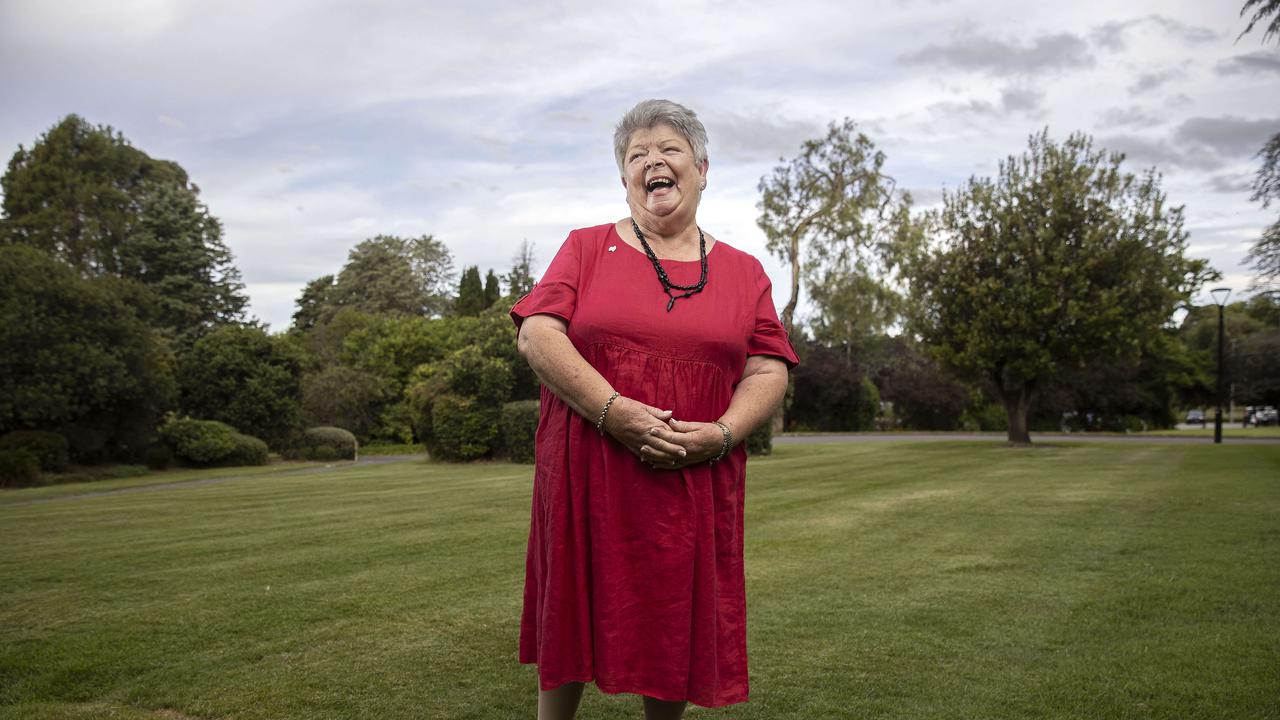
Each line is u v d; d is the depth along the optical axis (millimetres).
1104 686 2854
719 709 2633
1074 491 9617
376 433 33625
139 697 2719
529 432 18547
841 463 15828
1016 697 2748
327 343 41750
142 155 39938
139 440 19938
